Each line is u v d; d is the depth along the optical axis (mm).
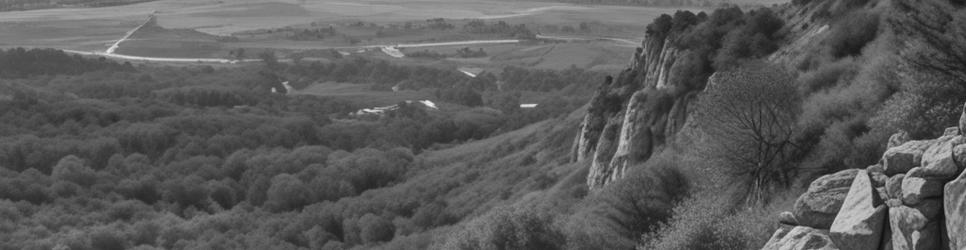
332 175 118125
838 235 17812
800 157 34625
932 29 29188
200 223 103312
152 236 100500
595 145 81438
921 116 27438
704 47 64750
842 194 19094
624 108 75375
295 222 100812
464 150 128500
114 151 138375
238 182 126312
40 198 111438
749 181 34656
